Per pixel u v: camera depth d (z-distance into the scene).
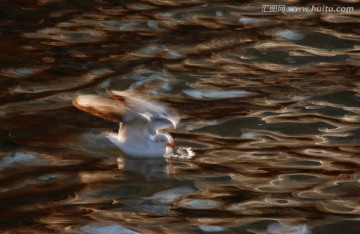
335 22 21.83
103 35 20.77
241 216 12.79
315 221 12.64
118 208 13.02
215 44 20.34
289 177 14.05
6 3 22.78
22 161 14.38
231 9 22.72
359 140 15.40
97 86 17.70
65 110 16.41
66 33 20.84
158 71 18.66
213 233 12.29
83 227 12.41
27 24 21.36
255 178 14.00
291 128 15.91
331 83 18.06
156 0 23.39
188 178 13.99
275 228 12.45
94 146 14.98
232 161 14.59
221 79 18.31
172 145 14.62
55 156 14.59
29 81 17.89
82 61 19.16
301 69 19.00
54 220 12.60
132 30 21.14
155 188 13.64
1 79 17.94
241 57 19.59
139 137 14.52
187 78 18.28
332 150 15.01
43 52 19.62
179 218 12.73
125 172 14.12
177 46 20.19
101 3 23.11
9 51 19.59
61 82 17.88
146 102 14.61
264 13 22.48
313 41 20.59
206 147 15.12
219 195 13.45
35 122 15.84
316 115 16.47
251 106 16.89
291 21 21.91
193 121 16.17
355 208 13.04
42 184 13.66
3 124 15.74
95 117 16.12
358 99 17.19
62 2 23.09
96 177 13.95
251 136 15.60
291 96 17.41
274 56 19.67
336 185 13.74
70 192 13.45
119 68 18.77
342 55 19.78
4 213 12.76
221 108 16.80
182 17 22.12
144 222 12.59
